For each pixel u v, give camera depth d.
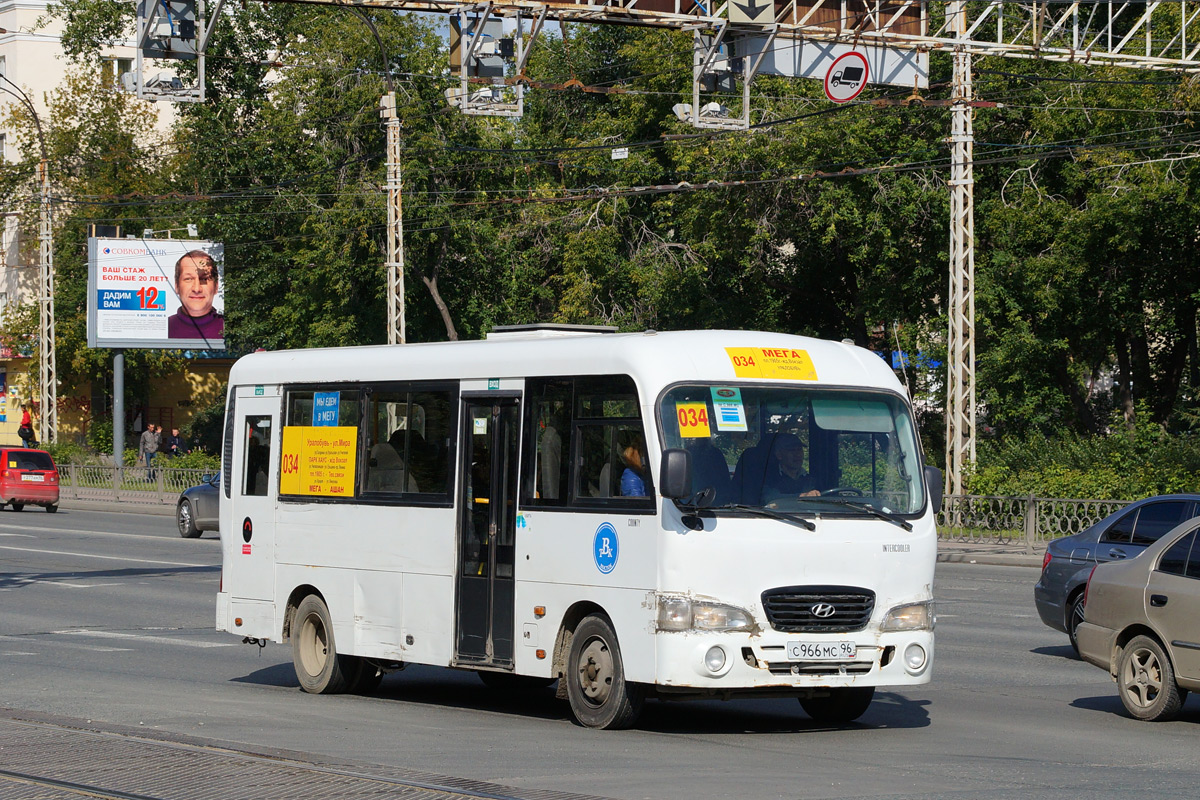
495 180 70.06
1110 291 52.50
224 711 15.70
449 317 67.81
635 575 13.83
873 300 56.97
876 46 33.66
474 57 30.12
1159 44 45.41
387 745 13.48
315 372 17.92
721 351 14.46
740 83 32.16
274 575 18.19
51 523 50.12
